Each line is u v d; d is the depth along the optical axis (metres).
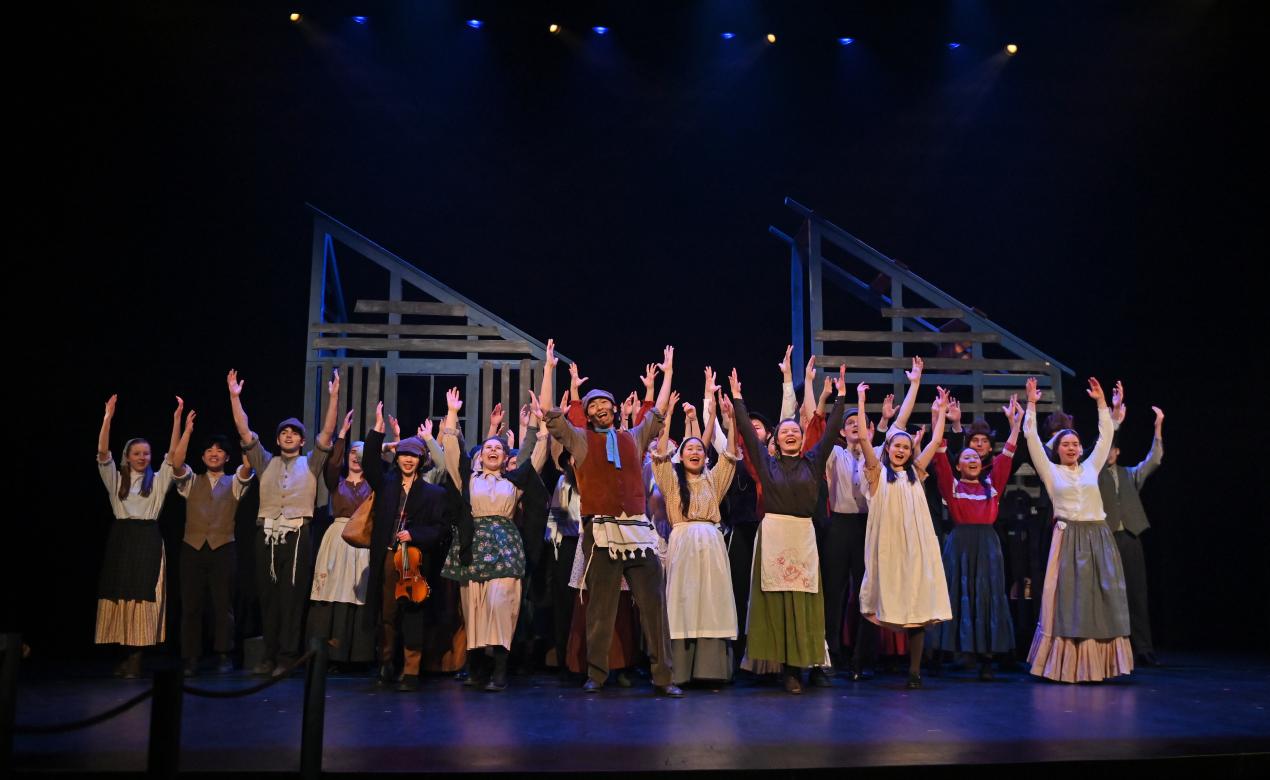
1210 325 7.13
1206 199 7.14
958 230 7.64
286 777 3.10
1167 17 7.13
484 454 4.96
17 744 3.51
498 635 4.73
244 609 6.29
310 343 6.27
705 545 4.84
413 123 7.39
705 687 4.89
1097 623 5.06
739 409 4.91
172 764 2.67
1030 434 5.38
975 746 3.46
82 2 6.80
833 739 3.58
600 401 4.81
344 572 5.37
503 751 3.38
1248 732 3.72
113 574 5.27
